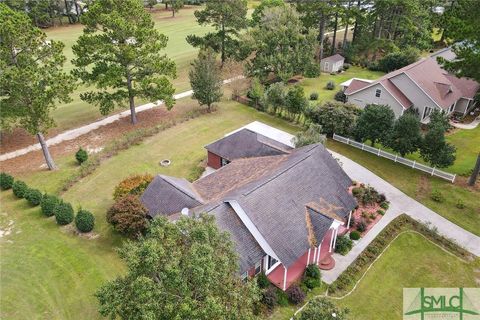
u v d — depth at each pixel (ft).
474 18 95.04
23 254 86.74
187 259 51.21
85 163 118.83
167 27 319.27
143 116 157.58
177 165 123.24
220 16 200.95
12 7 284.20
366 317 73.41
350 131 134.31
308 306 62.13
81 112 162.81
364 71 219.20
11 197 107.14
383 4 207.10
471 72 98.32
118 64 140.87
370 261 86.33
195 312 47.29
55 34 291.38
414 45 228.84
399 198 108.06
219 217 77.36
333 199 89.45
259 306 73.56
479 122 153.28
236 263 57.93
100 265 83.92
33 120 106.93
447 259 87.86
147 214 91.40
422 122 151.02
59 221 94.89
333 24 235.81
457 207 104.37
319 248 82.43
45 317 72.23
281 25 183.42
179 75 208.13
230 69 197.57
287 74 180.14
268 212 79.05
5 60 107.34
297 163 91.56
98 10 132.16
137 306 48.11
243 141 116.47
